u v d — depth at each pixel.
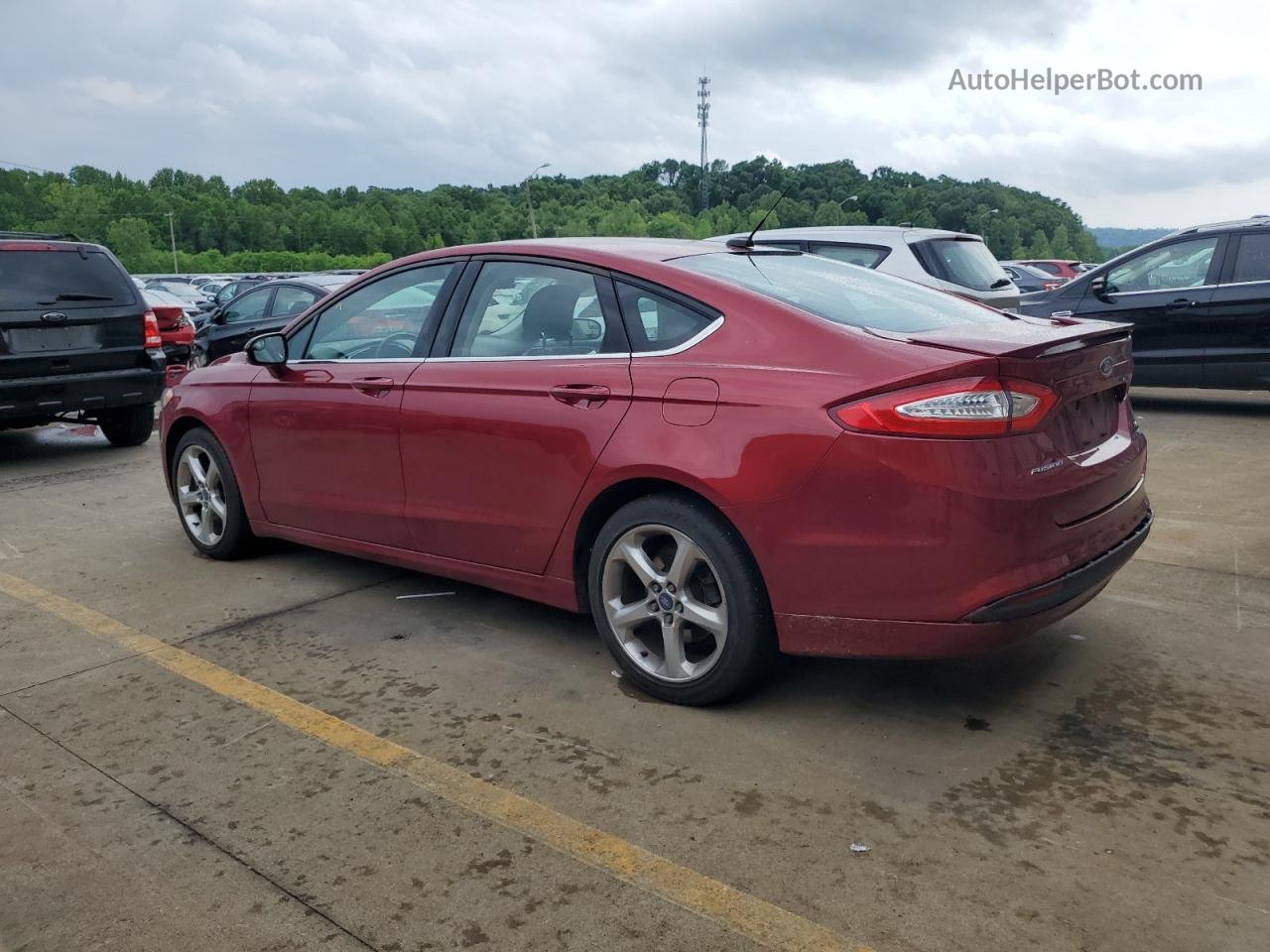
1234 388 8.94
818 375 3.06
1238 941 2.20
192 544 5.66
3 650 4.16
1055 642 3.88
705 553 3.25
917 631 2.95
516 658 3.91
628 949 2.24
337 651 4.05
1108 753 3.02
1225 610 4.16
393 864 2.58
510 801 2.86
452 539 4.08
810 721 3.30
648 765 3.04
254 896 2.47
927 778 2.91
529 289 3.89
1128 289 9.45
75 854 2.67
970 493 2.83
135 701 3.62
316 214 152.50
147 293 12.87
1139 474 3.56
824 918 2.31
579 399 3.55
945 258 8.20
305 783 3.00
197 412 5.19
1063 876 2.44
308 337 4.79
